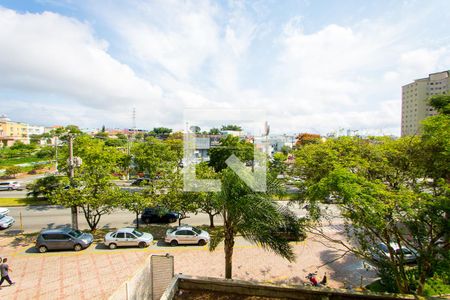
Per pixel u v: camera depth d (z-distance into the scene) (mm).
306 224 9734
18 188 27984
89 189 14258
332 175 8094
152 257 8586
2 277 9852
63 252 13000
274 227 8578
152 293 8391
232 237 9297
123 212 20469
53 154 41844
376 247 8766
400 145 11992
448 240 7242
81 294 9469
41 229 16422
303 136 50625
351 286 10633
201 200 14539
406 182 10562
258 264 12422
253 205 8359
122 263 11938
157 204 15297
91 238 14102
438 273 7684
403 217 7387
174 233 14180
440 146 9562
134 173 27797
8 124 92375
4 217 16891
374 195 7625
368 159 11648
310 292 6336
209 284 6750
